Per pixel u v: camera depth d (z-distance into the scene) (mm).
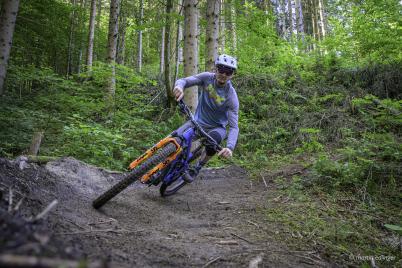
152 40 25141
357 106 7805
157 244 2424
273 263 2355
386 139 5352
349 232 3375
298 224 3445
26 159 3570
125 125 7207
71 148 5383
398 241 3361
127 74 7559
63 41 13641
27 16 10727
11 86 8133
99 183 3998
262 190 4734
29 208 2322
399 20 9461
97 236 2307
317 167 4836
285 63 11203
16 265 692
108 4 25781
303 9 24578
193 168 3906
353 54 10844
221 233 2977
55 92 6586
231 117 3725
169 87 9023
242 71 10242
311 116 8109
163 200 3992
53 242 1189
